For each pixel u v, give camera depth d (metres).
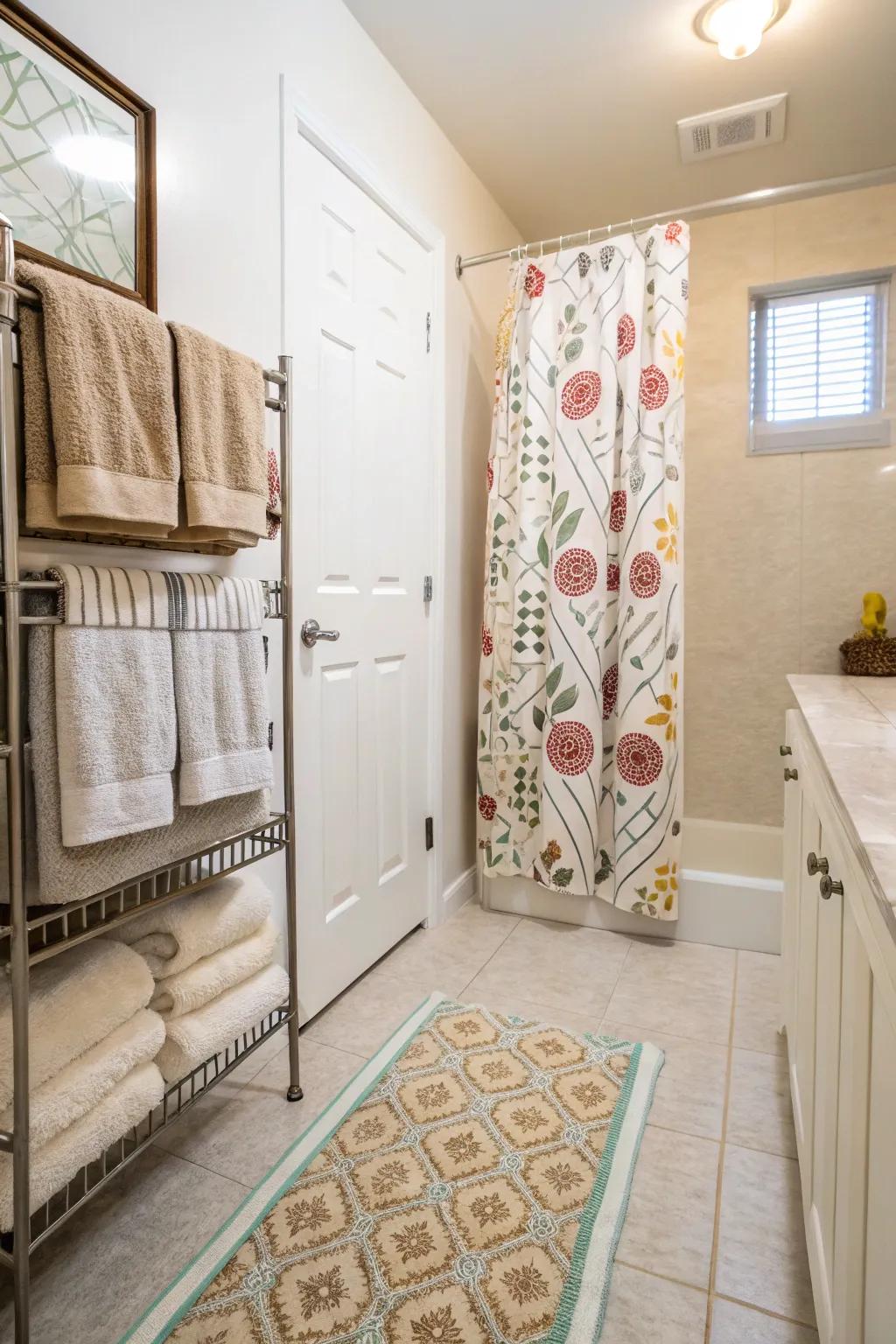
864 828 0.62
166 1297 1.04
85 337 0.95
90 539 1.15
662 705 2.13
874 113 2.16
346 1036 1.71
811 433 2.74
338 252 1.79
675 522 2.13
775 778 2.85
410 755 2.21
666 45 1.89
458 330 2.43
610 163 2.43
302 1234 1.15
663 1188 1.25
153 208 1.23
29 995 0.93
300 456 1.66
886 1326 0.54
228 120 1.43
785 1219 1.19
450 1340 0.98
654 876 2.17
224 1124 1.40
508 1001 1.87
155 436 1.04
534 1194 1.23
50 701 0.94
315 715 1.75
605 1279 1.07
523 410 2.31
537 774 2.36
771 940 2.15
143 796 1.03
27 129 1.04
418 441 2.20
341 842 1.87
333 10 1.74
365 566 1.94
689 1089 1.52
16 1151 0.87
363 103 1.86
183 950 1.19
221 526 1.15
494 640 2.41
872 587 2.71
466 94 2.09
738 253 2.79
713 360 2.84
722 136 2.27
